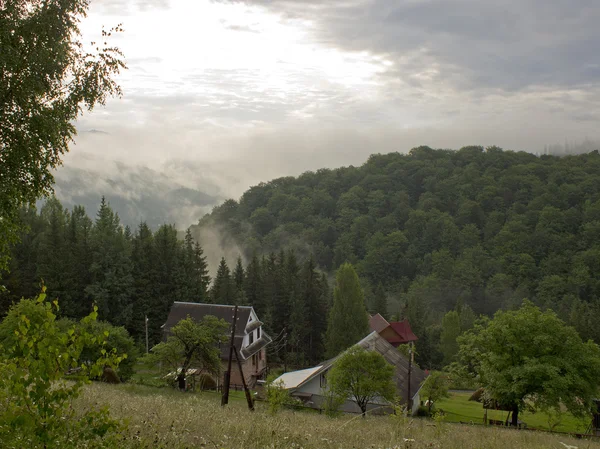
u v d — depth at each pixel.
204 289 69.00
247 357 46.72
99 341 5.50
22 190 16.44
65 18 16.61
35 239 64.38
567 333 28.25
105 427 5.80
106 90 17.70
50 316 5.35
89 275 56.06
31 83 15.82
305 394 36.53
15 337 5.29
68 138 17.52
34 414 5.16
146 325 53.25
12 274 48.59
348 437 10.54
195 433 8.77
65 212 82.81
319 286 72.94
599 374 27.22
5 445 5.09
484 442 11.84
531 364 26.72
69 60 17.00
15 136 15.73
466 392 54.00
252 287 70.06
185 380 33.91
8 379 5.11
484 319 31.62
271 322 63.91
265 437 8.78
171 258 62.75
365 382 26.98
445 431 13.53
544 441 13.87
